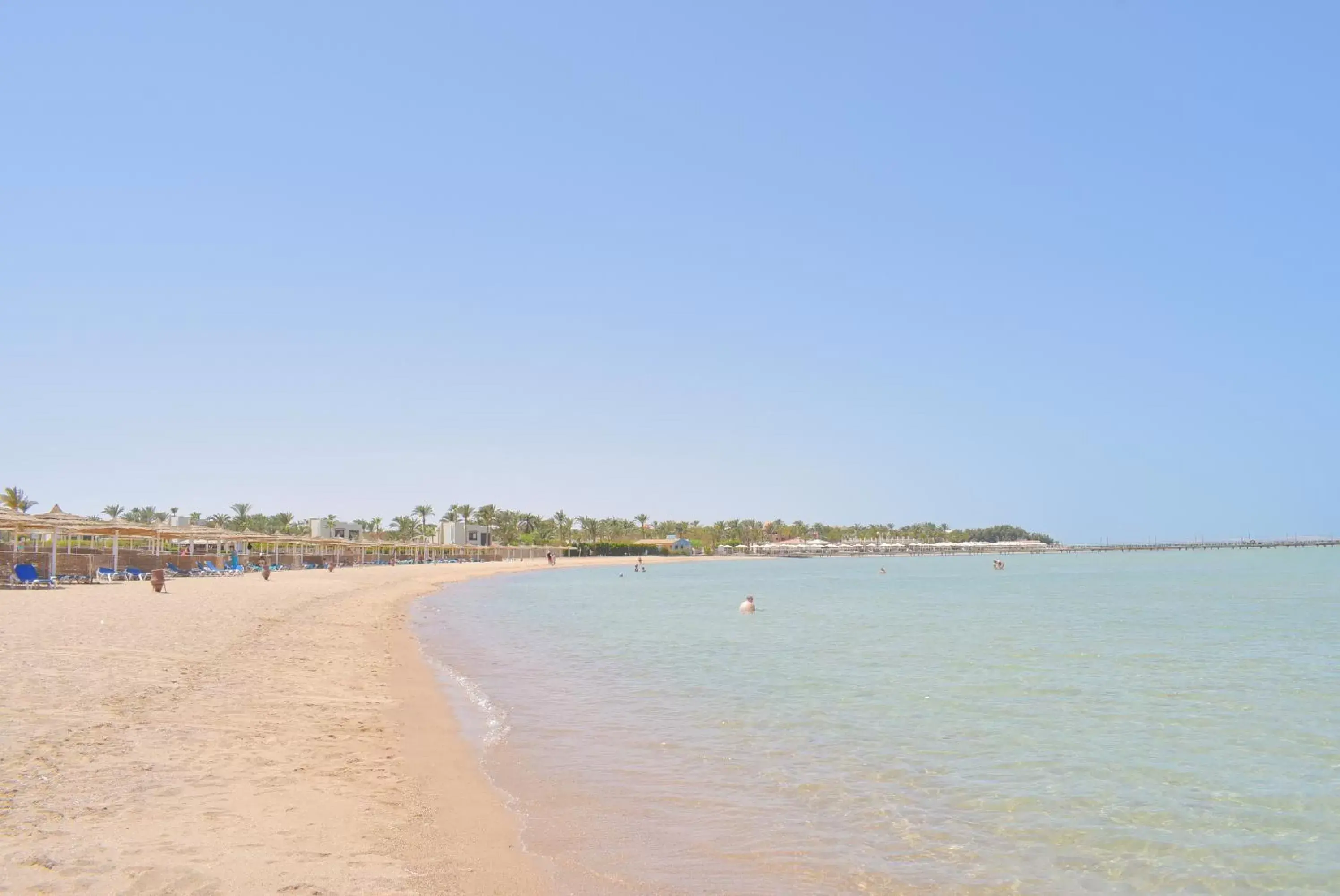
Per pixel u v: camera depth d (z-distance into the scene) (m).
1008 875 7.87
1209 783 11.05
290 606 34.44
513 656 23.80
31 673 14.55
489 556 161.00
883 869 7.91
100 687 13.66
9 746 9.80
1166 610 44.25
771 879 7.57
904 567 158.62
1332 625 34.69
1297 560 178.62
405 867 7.21
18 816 7.51
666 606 49.44
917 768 11.59
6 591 36.88
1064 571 122.38
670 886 7.31
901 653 24.97
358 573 80.25
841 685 18.66
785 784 10.66
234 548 75.00
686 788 10.41
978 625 35.12
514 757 11.76
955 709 16.02
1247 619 37.88
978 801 10.13
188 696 13.62
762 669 21.34
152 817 7.76
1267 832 9.16
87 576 46.31
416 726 13.14
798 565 173.00
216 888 6.23
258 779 9.31
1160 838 8.95
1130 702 16.94
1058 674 20.58
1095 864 8.20
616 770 11.17
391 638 26.62
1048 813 9.70
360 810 8.61
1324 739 13.69
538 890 7.05
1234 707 16.39
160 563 55.41
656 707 15.78
